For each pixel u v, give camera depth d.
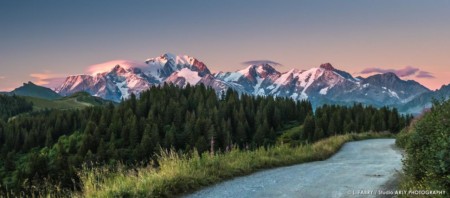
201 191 12.42
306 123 138.12
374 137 52.50
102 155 118.12
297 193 11.97
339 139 41.50
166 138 140.00
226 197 11.53
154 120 162.00
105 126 163.00
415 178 10.70
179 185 12.32
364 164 20.41
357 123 131.00
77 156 102.44
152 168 13.59
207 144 126.62
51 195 11.34
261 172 16.80
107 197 10.56
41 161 88.56
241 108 170.88
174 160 14.44
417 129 11.60
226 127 149.00
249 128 164.25
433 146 8.68
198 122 147.00
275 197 11.45
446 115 11.15
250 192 12.23
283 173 16.48
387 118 130.75
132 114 177.25
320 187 12.94
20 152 171.25
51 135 175.50
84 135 142.12
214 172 14.88
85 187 11.51
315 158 24.03
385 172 16.53
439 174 8.23
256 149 21.52
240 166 16.69
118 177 12.37
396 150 30.84
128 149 137.50
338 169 17.92
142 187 11.38
